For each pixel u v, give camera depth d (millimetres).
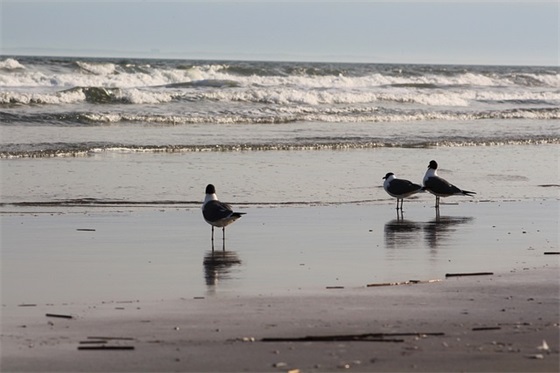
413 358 9148
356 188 24062
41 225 18125
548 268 14125
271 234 17484
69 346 9633
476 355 9242
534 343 9703
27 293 12367
